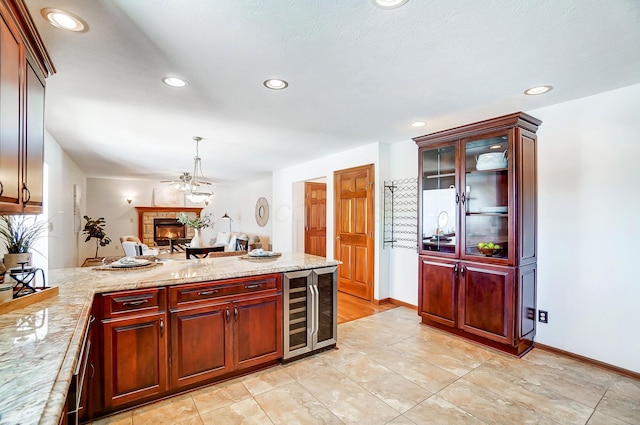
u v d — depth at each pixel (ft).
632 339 8.18
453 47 6.23
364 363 8.98
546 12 5.10
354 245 16.05
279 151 16.62
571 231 9.25
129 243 21.97
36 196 5.34
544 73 7.41
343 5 4.91
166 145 15.16
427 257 11.66
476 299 10.12
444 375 8.32
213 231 34.22
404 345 10.21
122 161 19.77
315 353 9.53
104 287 6.47
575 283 9.18
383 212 14.78
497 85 8.11
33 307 5.23
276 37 5.83
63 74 7.32
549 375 8.29
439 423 6.43
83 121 11.17
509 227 9.32
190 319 7.32
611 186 8.52
